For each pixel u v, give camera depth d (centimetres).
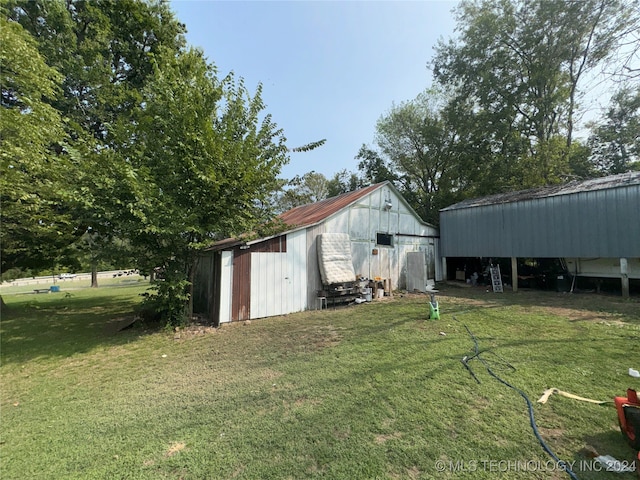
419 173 2331
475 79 1869
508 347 490
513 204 1198
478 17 1788
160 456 247
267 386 378
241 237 859
